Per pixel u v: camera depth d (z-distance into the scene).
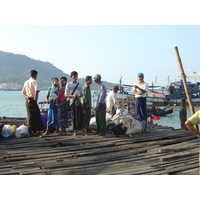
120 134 7.37
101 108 7.16
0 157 5.24
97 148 6.05
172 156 5.39
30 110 7.08
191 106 8.77
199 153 5.27
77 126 7.09
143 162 5.10
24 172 4.40
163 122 22.53
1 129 6.93
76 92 6.93
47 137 6.98
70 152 5.61
